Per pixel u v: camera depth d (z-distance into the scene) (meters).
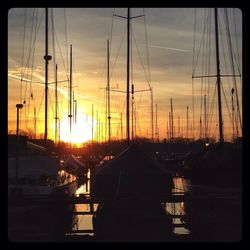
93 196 17.31
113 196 17.19
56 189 19.25
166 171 17.48
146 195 17.14
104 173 17.39
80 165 40.72
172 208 17.47
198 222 16.06
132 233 16.33
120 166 17.48
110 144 38.72
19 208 16.17
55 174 20.64
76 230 16.44
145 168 17.42
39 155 21.52
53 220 16.52
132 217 16.88
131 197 17.11
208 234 15.30
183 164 31.64
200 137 36.72
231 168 18.05
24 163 20.08
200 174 19.27
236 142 20.77
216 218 15.79
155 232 16.30
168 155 49.44
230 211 15.61
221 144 21.06
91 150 50.66
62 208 17.06
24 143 21.56
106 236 16.20
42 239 14.71
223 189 17.69
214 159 19.34
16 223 15.66
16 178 18.41
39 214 16.38
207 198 16.59
